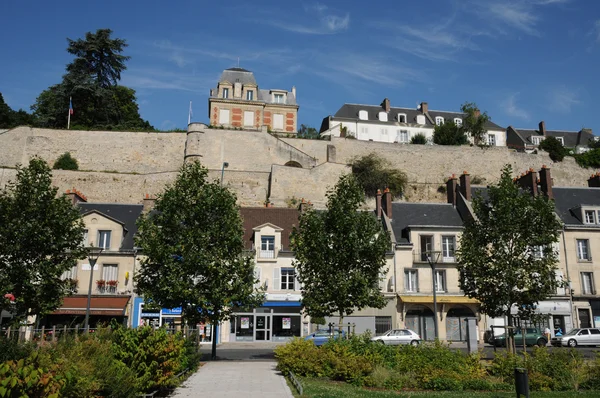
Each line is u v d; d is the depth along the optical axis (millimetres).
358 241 19484
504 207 17953
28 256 17281
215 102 51188
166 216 18828
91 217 27844
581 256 30344
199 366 15766
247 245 29125
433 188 47031
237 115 51250
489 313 18453
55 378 6078
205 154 43594
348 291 19203
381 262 20266
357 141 47344
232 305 19500
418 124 56844
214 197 19109
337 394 10945
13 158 42656
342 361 13375
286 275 28656
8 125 50875
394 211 32281
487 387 12547
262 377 13445
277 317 28547
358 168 44750
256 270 28453
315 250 19750
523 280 17438
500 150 48844
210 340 28125
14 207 17562
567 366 13203
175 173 40875
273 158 44688
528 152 49625
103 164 44000
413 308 28953
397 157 47469
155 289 18719
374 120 56594
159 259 18422
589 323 29312
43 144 43562
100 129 46719
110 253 27328
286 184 40906
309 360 13820
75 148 44000
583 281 29984
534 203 18000
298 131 54719
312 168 41844
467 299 28703
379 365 13406
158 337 10055
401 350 14250
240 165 43938
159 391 10805
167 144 44938
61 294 17641
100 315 26328
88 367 7789
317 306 19219
